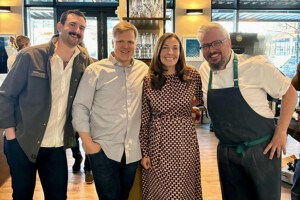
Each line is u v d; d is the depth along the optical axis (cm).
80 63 200
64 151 205
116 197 203
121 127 194
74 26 186
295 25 743
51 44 192
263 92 188
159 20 285
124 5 308
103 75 191
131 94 197
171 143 197
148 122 205
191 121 205
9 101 187
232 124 191
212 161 418
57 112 195
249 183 199
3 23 658
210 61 188
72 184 344
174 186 198
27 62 186
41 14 690
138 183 225
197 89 207
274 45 731
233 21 740
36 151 189
